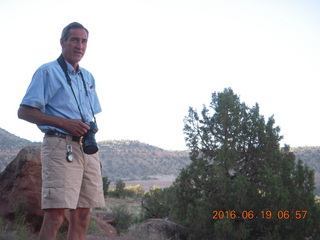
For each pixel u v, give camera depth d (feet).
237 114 50.16
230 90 53.16
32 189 26.16
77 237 12.37
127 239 34.40
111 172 479.82
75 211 12.41
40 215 26.14
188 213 46.29
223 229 41.60
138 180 439.63
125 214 51.08
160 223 46.32
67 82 11.94
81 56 12.44
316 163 411.75
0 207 26.17
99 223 39.70
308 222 42.80
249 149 49.93
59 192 10.92
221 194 45.32
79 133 11.29
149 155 553.23
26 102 11.00
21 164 26.50
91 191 12.17
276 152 49.06
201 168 49.32
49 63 11.90
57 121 11.01
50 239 10.94
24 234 22.94
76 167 11.43
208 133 51.57
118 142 635.66
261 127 49.08
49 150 11.19
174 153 587.27
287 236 43.11
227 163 47.24
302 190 46.03
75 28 12.24
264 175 45.91
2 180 27.35
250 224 45.01
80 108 12.06
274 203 42.98
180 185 50.85
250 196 45.27
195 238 44.60
